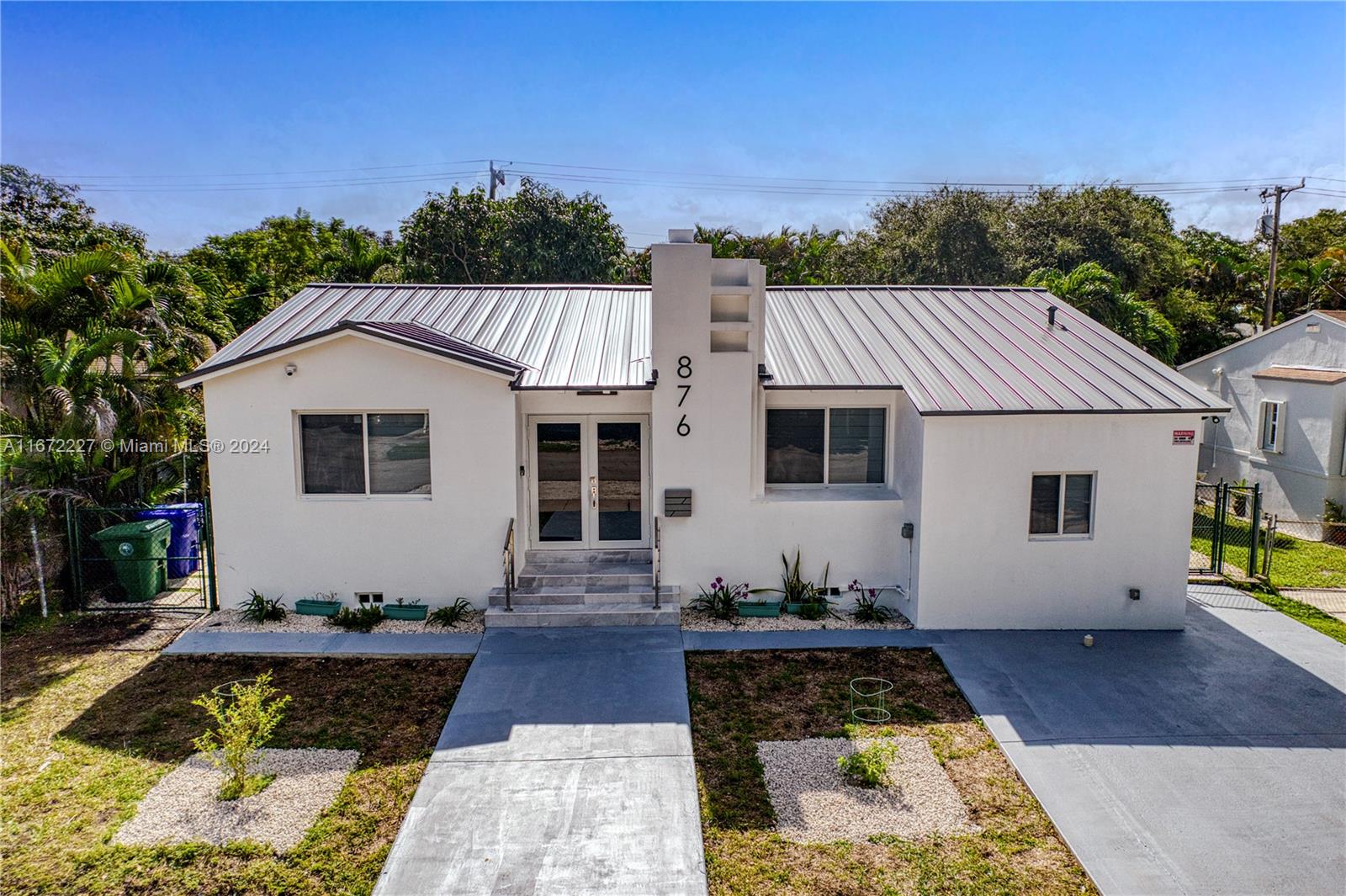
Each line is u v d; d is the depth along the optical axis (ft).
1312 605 42.11
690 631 36.52
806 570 39.37
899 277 106.73
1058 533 37.55
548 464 41.45
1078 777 25.31
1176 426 36.81
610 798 23.99
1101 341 44.39
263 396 37.22
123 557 39.01
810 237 112.47
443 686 31.37
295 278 109.50
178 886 20.39
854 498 39.04
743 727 28.22
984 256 102.73
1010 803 23.98
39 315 42.09
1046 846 22.09
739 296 38.17
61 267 41.45
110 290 43.57
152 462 44.73
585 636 35.78
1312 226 126.11
